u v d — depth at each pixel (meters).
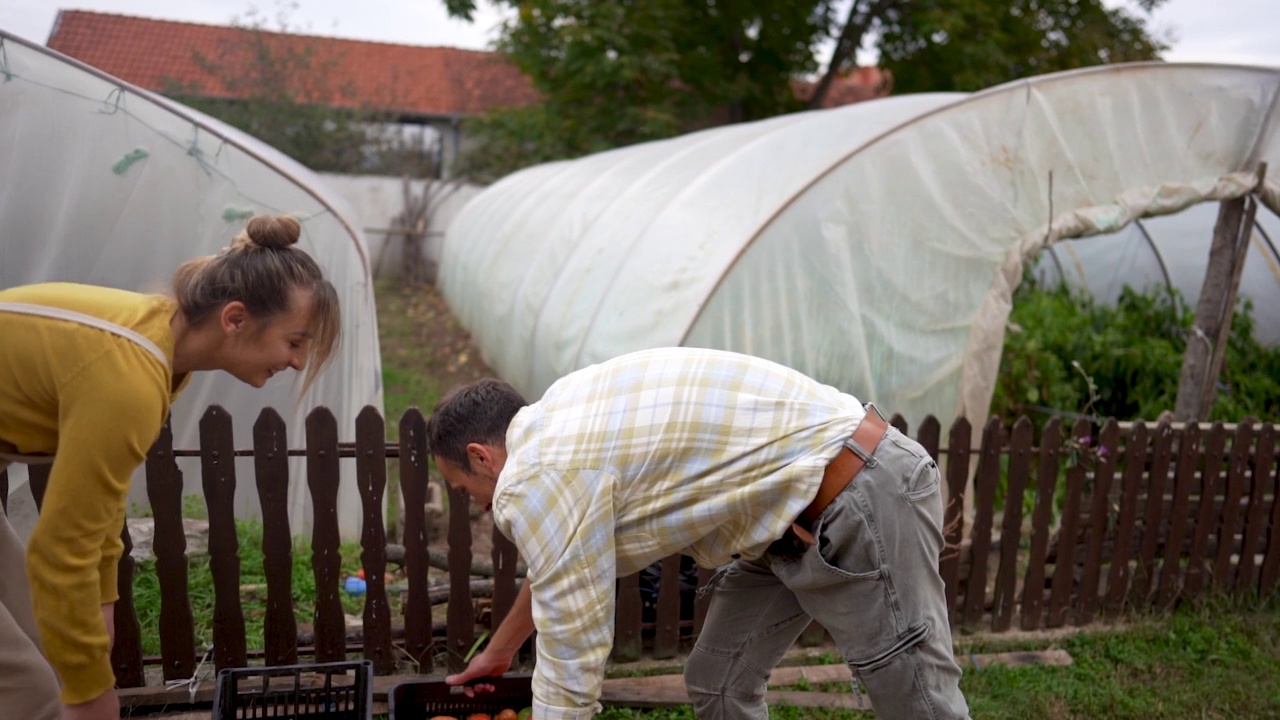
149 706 3.04
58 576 1.74
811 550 1.94
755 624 2.37
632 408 1.89
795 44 15.83
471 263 10.92
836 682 3.46
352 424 4.55
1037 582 3.97
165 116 4.13
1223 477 4.17
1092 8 15.00
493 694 2.67
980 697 3.40
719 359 1.98
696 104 15.29
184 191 4.20
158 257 4.20
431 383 8.55
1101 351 6.54
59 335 1.75
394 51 22.72
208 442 3.04
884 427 2.02
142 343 1.78
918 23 14.09
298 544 4.32
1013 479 3.87
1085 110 4.80
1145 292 7.91
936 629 2.02
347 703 2.57
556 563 1.79
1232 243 5.03
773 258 4.40
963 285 4.72
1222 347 5.08
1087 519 4.04
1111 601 4.11
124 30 20.69
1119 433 3.96
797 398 1.96
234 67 18.72
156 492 3.01
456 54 23.17
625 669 3.51
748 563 2.36
